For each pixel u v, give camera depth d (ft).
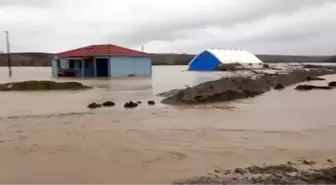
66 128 39.86
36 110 53.11
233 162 27.17
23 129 39.32
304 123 42.63
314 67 253.03
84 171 25.18
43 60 373.40
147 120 45.01
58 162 27.25
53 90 84.84
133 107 56.08
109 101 61.62
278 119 45.50
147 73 148.36
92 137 35.53
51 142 33.42
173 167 25.98
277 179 22.15
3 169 25.63
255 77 110.32
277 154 29.27
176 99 62.54
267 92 81.00
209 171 24.95
